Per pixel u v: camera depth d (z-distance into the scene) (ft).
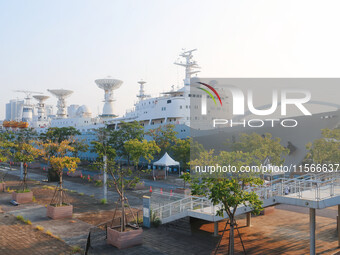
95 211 88.89
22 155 104.53
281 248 60.44
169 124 183.11
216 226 67.72
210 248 59.36
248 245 61.98
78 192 120.16
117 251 57.41
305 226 75.77
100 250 57.77
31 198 102.06
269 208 88.17
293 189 73.36
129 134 189.26
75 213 86.43
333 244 62.59
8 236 65.41
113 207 94.07
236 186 49.39
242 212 63.93
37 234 67.10
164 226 73.15
